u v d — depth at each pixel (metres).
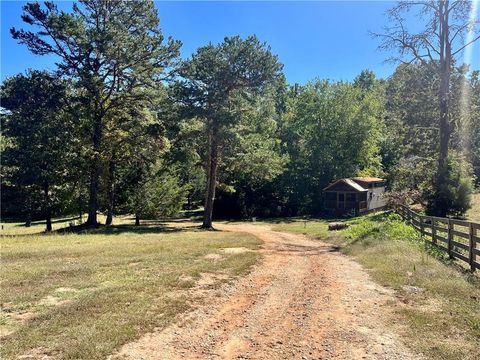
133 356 5.74
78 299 8.37
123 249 16.27
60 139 32.94
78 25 29.33
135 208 38.00
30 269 11.53
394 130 48.69
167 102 32.19
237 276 11.23
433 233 15.79
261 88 32.50
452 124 34.34
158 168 38.25
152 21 32.59
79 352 5.69
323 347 6.16
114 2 31.50
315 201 54.41
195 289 9.56
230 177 48.72
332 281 10.76
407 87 44.72
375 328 6.94
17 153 33.50
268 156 35.22
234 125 32.25
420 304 8.25
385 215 33.59
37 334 6.34
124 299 8.39
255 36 31.86
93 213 33.81
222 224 42.50
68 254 14.79
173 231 30.00
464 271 11.14
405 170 33.66
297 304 8.51
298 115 60.09
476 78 37.22
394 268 11.78
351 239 20.89
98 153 31.62
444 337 6.39
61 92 30.50
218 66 31.02
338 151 56.81
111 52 30.48
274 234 29.14
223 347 6.17
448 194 26.83
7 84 32.41
